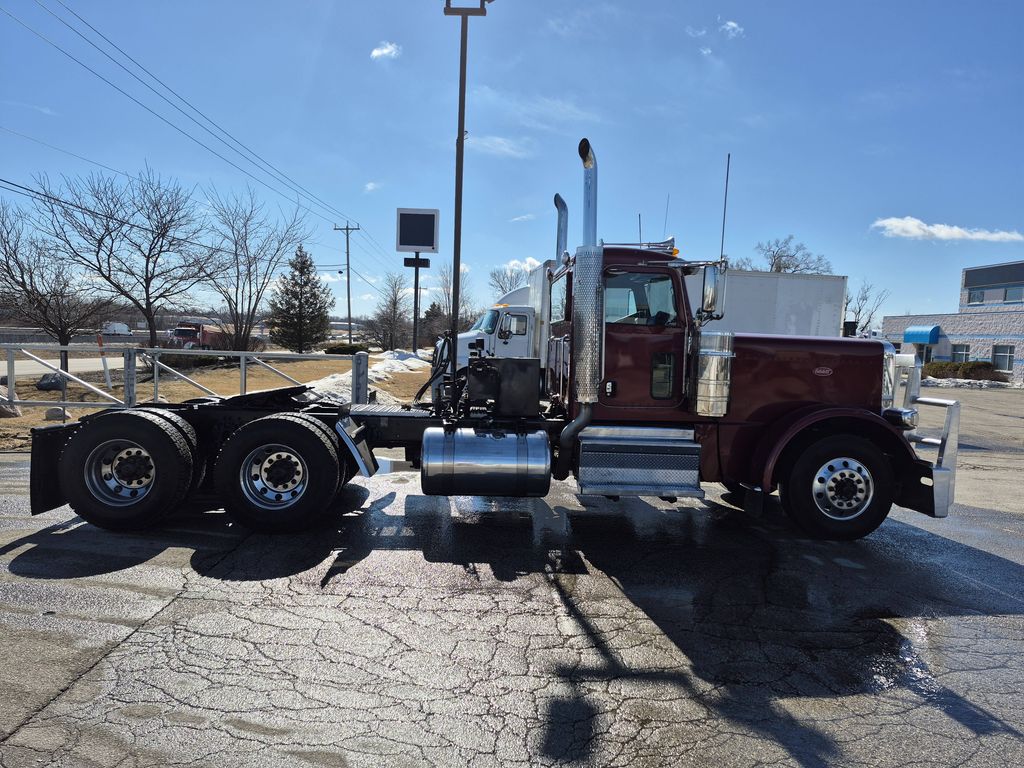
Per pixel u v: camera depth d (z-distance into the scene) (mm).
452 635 3766
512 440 5656
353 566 4840
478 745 2738
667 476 5684
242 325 28859
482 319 15086
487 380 5895
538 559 5172
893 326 46281
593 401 5586
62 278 21250
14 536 5258
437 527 5938
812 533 5754
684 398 5914
